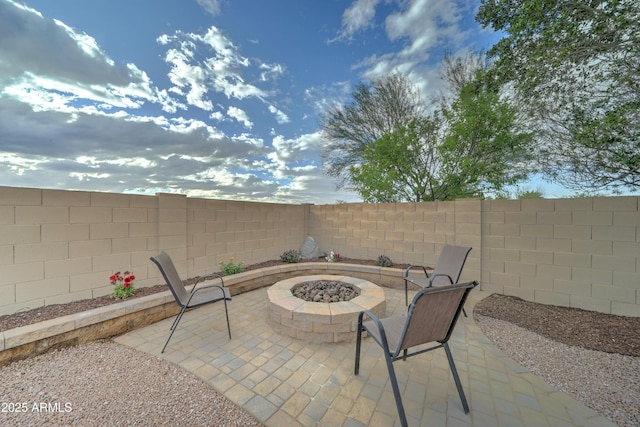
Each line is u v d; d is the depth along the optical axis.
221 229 4.88
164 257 2.85
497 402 1.83
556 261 3.84
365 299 3.12
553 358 2.41
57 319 2.46
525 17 3.26
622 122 3.16
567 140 4.14
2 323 2.39
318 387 1.99
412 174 7.20
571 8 2.94
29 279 2.72
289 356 2.45
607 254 3.47
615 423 1.62
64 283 2.96
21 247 2.67
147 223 3.76
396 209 5.52
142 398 1.82
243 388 1.96
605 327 3.00
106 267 3.32
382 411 1.73
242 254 5.29
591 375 2.13
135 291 3.48
